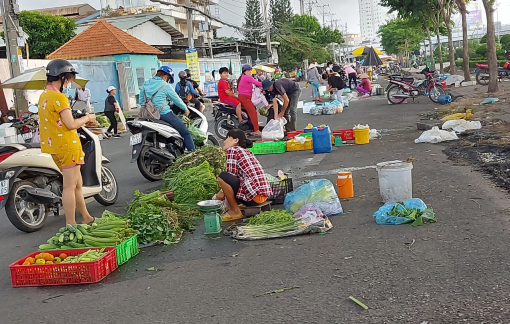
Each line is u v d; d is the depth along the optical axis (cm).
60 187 702
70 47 3027
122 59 2977
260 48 6275
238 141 624
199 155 816
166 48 4372
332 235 522
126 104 2895
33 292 450
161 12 5097
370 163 886
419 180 716
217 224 575
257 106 1314
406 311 341
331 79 2067
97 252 481
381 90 2683
